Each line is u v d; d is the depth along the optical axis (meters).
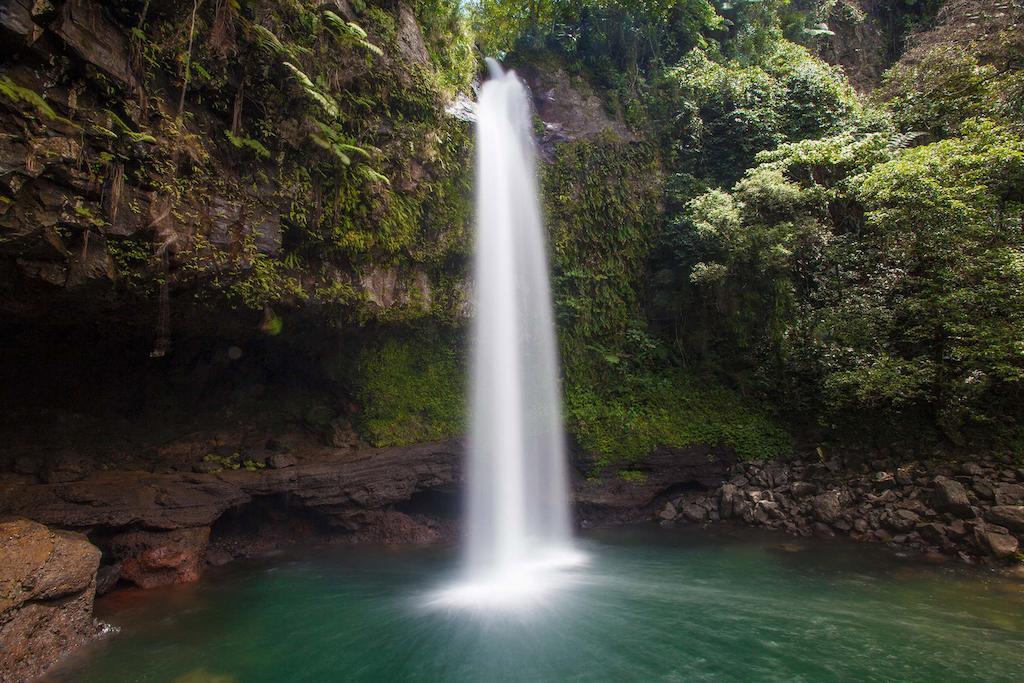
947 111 15.20
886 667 5.86
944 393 11.20
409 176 10.57
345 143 9.13
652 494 12.84
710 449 13.27
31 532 6.52
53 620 6.23
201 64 7.40
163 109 7.09
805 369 13.26
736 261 13.51
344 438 11.24
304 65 8.53
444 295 11.80
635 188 15.53
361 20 9.75
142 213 6.94
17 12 5.39
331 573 9.30
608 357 13.93
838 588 8.25
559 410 13.08
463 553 10.46
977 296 10.41
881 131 14.99
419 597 8.27
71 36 5.95
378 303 10.45
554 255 13.96
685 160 16.30
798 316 13.60
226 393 11.09
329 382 11.63
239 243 8.05
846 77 21.52
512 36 15.66
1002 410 11.04
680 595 8.19
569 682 5.73
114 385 10.00
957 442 11.13
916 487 10.77
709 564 9.63
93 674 5.84
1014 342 9.87
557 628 7.08
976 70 15.05
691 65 16.78
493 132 12.86
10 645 5.61
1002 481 10.06
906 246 11.50
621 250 15.02
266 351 11.07
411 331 11.88
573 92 15.43
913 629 6.76
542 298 13.66
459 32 12.41
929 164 11.18
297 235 8.96
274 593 8.37
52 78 5.96
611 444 12.88
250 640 6.76
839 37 23.72
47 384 9.36
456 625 7.23
